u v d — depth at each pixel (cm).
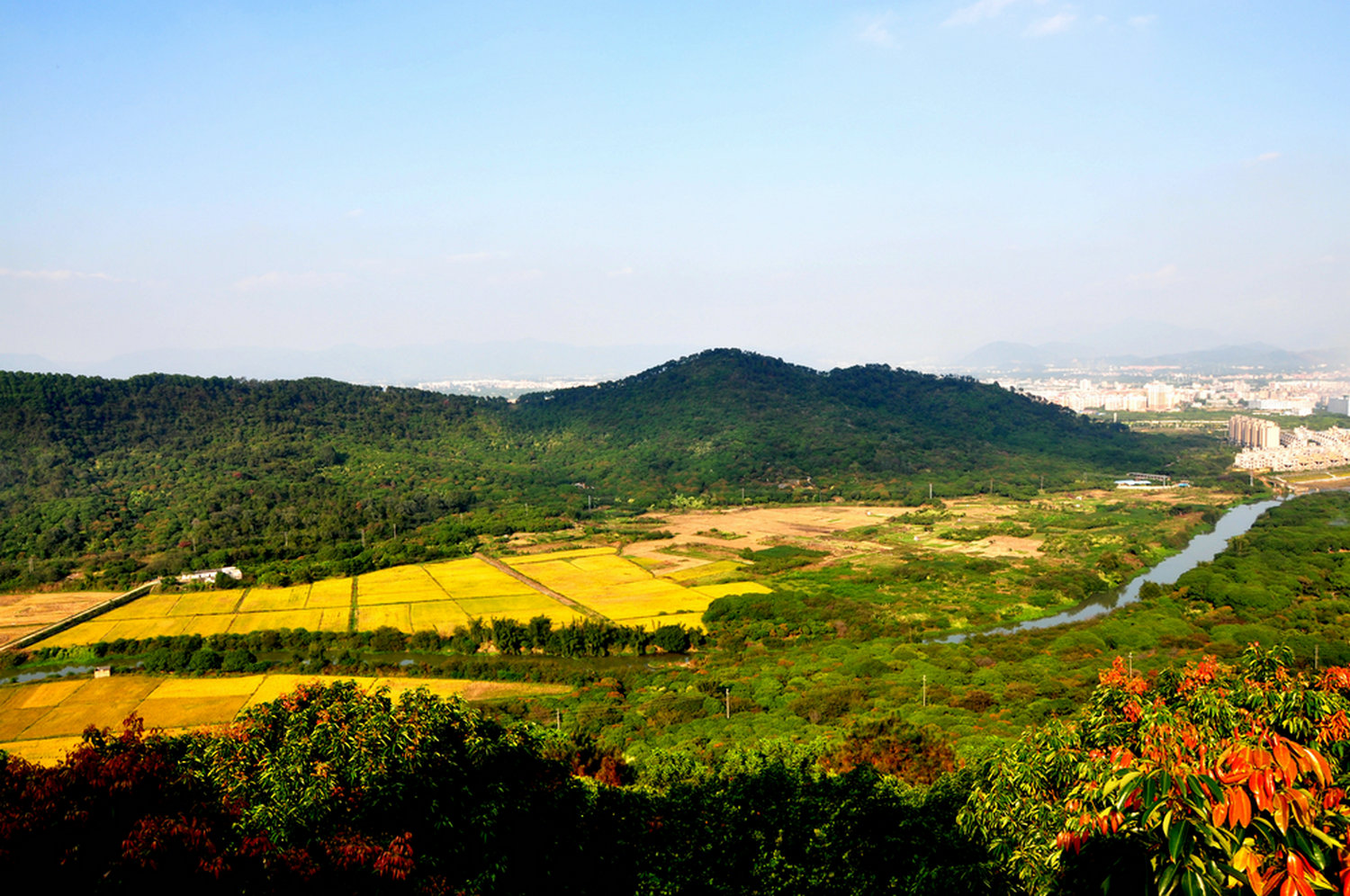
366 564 15500
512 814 2769
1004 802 2520
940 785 3925
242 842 2219
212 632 11869
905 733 6712
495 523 19362
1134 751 2192
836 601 12681
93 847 2089
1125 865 1349
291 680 10044
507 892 2648
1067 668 9231
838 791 3675
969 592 13250
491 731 3058
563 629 11338
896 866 3131
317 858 2256
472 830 2553
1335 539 15300
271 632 11675
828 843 3281
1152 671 8744
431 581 14688
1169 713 2139
